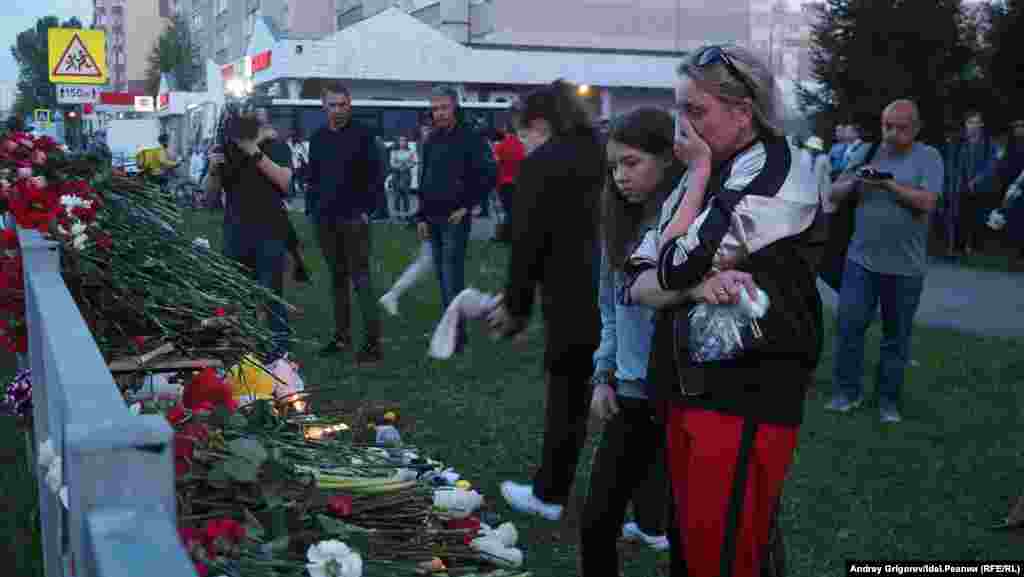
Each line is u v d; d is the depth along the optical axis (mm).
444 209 7414
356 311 9703
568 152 3674
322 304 10086
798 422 2119
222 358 4035
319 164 7289
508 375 6871
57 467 2197
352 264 7289
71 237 4035
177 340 4012
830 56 21484
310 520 2520
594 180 3676
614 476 2914
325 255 7422
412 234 18234
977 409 6117
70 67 14750
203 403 2752
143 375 3863
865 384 6871
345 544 2441
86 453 1123
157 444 1146
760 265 2082
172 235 4906
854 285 5875
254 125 6668
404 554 2668
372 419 5309
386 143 28297
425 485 3080
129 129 33625
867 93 20797
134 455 1140
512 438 5348
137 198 5578
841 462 5035
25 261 3254
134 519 1088
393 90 43250
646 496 3885
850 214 5859
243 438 2572
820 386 6770
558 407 4066
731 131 2172
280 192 6820
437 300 10234
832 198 5816
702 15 60344
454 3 56938
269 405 3018
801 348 2084
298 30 72750
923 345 8250
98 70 14891
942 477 4820
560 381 4039
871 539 4023
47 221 3994
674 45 59781
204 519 2281
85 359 1705
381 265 13195
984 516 4301
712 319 2090
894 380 5832
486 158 7387
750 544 2111
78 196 4715
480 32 57062
